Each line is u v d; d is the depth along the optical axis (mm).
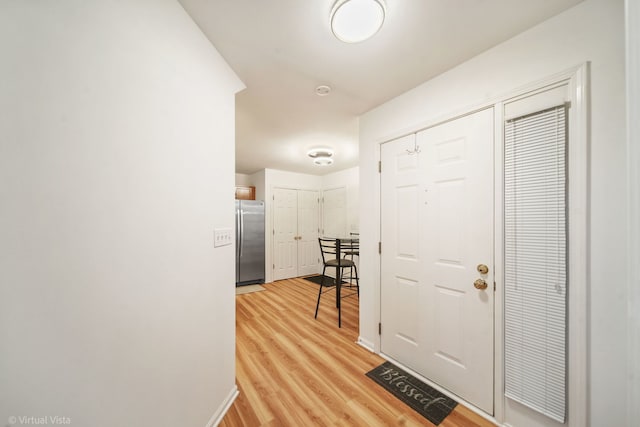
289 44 1323
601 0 992
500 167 1309
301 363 1872
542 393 1129
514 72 1255
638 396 448
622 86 948
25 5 561
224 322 1418
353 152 3486
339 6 1028
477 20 1147
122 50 801
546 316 1125
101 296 726
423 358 1688
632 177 466
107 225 747
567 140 1084
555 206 1106
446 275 1562
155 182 938
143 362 871
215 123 1357
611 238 964
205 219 1259
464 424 1294
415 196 1765
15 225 540
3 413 521
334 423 1297
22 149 551
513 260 1254
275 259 4641
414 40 1288
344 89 1797
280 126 2523
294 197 4930
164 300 975
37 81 579
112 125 766
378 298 2041
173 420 1008
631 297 465
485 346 1360
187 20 1114
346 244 3400
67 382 635
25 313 554
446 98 1566
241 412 1378
